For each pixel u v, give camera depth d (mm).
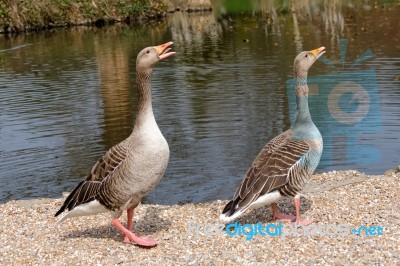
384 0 39125
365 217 7523
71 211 7199
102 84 19328
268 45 25172
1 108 16562
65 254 6914
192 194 10180
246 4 43875
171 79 19297
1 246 7309
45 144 13305
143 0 39500
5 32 35250
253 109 15016
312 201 8328
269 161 7230
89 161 12148
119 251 6914
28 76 21266
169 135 13492
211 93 17000
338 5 38312
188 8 42281
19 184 11086
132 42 29188
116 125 14523
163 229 7637
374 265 6105
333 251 6531
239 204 7016
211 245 6922
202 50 25016
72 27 37094
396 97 14875
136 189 6922
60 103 16922
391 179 9125
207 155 12070
